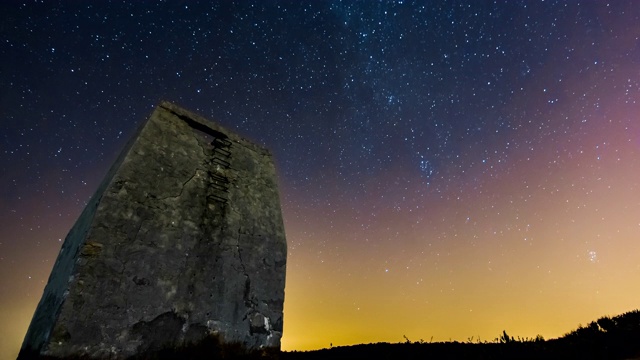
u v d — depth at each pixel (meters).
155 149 4.12
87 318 2.79
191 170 4.33
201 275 3.65
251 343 3.62
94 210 3.45
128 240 3.32
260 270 4.15
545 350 4.29
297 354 5.80
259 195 4.90
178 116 4.71
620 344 4.14
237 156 5.07
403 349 5.34
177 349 3.14
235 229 4.26
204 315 3.45
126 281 3.12
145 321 3.08
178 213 3.85
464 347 5.09
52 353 2.53
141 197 3.64
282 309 4.07
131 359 2.87
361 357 5.11
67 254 3.69
